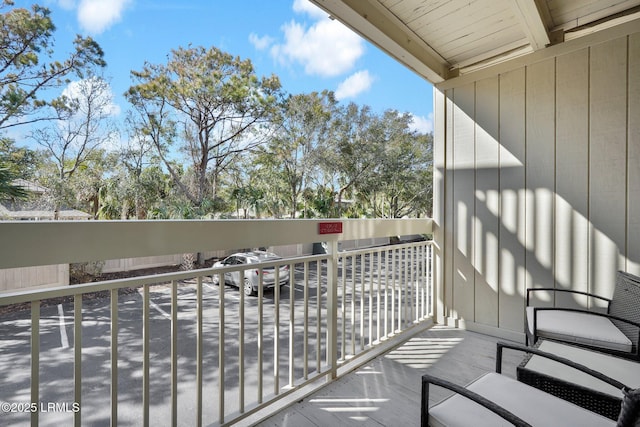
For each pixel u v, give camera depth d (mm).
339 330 4129
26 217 10305
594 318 2072
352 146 16781
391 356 2594
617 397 1143
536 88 2773
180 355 3777
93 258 1118
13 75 11516
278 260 1793
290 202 16500
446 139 3350
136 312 6016
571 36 2852
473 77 3143
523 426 849
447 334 3072
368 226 2502
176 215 13141
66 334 4832
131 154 13352
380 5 2416
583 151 2547
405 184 17375
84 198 12492
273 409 1847
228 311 5785
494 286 3012
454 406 1105
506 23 2656
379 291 2664
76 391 1089
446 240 3334
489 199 3049
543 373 1355
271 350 3770
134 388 2914
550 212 2703
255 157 16109
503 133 2965
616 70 2402
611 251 2424
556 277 2672
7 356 3969
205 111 14617
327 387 2121
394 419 1791
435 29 2732
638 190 2318
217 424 1524
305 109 16328
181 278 1356
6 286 6738
